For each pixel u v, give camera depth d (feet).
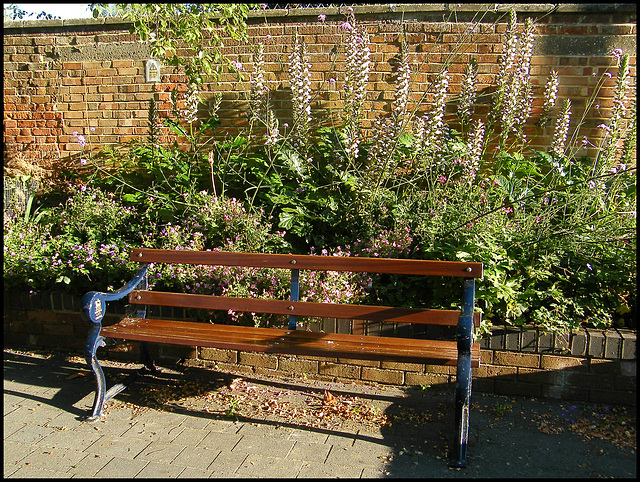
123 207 16.90
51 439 9.87
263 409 11.05
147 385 12.21
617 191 15.02
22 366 13.35
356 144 16.25
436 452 9.40
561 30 17.22
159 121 19.63
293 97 17.58
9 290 14.65
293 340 10.49
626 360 11.05
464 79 17.35
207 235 15.16
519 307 11.85
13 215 17.94
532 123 17.80
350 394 11.78
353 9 18.30
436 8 17.92
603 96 17.16
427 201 14.78
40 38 20.65
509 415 10.78
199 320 13.20
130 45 19.94
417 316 10.32
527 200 14.64
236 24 17.61
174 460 9.12
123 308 13.69
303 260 11.05
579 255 12.83
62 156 20.94
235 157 17.88
